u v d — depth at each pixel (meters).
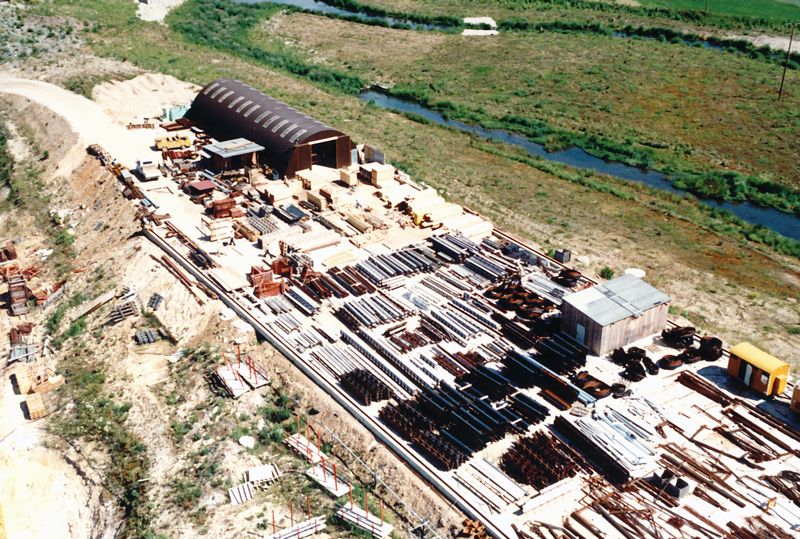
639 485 42.22
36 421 51.00
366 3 167.75
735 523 39.72
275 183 77.94
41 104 97.62
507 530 39.31
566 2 163.75
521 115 110.25
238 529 40.78
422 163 90.25
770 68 123.06
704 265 68.50
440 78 125.62
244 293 59.50
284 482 44.03
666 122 106.31
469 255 65.69
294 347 53.09
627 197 82.62
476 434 44.50
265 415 48.84
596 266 66.69
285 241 66.88
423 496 42.03
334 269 62.91
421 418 45.91
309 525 40.78
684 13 151.12
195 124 93.56
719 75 121.00
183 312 58.75
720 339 56.06
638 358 52.12
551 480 42.66
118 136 90.44
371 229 69.81
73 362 56.16
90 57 115.56
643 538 38.78
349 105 111.44
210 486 43.69
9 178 85.69
